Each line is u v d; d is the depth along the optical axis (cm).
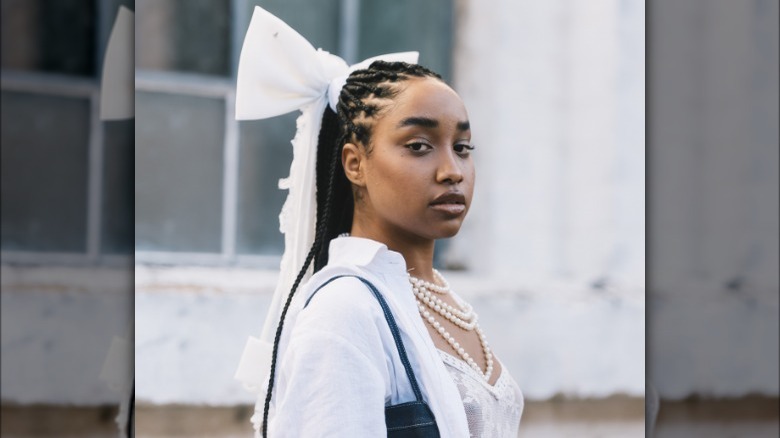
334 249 125
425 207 119
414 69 126
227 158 354
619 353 371
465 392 121
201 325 325
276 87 137
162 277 330
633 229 380
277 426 108
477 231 376
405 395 114
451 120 121
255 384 139
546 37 380
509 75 376
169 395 321
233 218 354
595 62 379
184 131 351
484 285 365
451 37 373
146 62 347
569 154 384
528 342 363
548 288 371
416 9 369
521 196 379
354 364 108
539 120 380
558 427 362
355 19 364
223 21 354
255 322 330
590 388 367
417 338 116
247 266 353
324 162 139
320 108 139
